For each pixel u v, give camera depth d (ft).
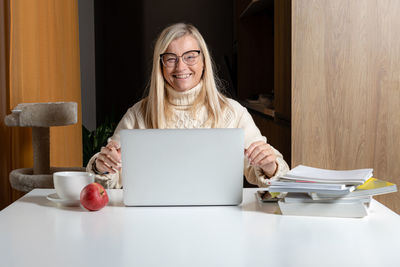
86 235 3.66
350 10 8.70
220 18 19.31
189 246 3.38
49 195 4.93
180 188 4.56
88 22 17.48
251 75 16.38
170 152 4.51
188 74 7.16
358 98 8.79
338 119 8.83
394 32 8.66
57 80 11.35
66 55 12.19
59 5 11.55
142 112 7.54
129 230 3.80
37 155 8.71
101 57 18.83
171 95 7.38
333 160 8.87
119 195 5.21
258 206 4.65
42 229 3.84
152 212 4.41
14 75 8.79
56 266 2.97
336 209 4.23
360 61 8.74
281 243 3.44
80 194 4.45
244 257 3.13
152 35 19.38
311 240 3.52
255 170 5.95
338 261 3.05
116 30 19.35
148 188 4.56
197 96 7.38
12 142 8.98
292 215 4.30
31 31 9.62
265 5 14.01
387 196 8.79
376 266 2.96
